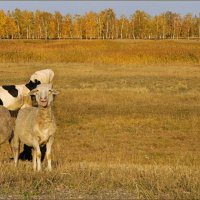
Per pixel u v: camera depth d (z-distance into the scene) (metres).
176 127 19.59
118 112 22.67
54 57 54.44
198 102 25.81
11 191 8.38
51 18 143.12
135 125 19.86
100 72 40.88
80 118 21.11
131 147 16.56
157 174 9.71
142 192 8.32
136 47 63.66
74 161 13.87
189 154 15.59
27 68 44.03
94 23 140.75
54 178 9.32
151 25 151.50
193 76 38.06
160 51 56.69
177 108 23.89
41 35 143.62
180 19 154.50
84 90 29.72
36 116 10.59
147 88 31.41
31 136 10.77
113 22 148.88
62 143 16.94
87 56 54.44
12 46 61.75
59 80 35.31
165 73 40.19
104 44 70.56
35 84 18.48
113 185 8.86
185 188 8.66
